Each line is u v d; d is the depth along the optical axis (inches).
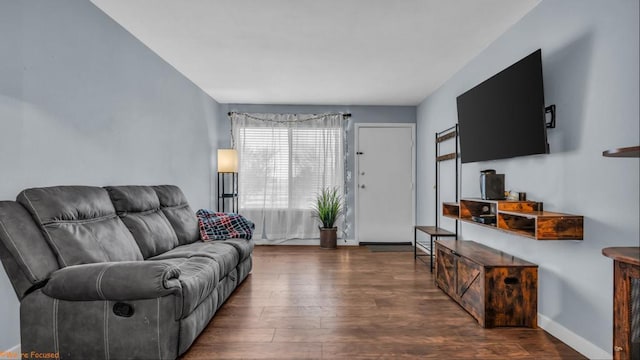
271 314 111.7
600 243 82.5
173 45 138.1
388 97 218.1
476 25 120.1
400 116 237.8
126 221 109.2
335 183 235.9
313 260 189.9
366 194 238.8
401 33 126.6
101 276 73.2
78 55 101.0
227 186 234.2
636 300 57.0
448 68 163.8
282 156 235.9
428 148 213.6
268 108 237.1
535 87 99.0
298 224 235.9
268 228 235.6
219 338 94.7
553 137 99.1
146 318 75.4
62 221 82.9
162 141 152.6
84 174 104.0
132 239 104.2
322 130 236.2
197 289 86.2
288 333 97.8
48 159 90.7
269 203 235.3
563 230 87.5
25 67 83.9
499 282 101.3
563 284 94.2
